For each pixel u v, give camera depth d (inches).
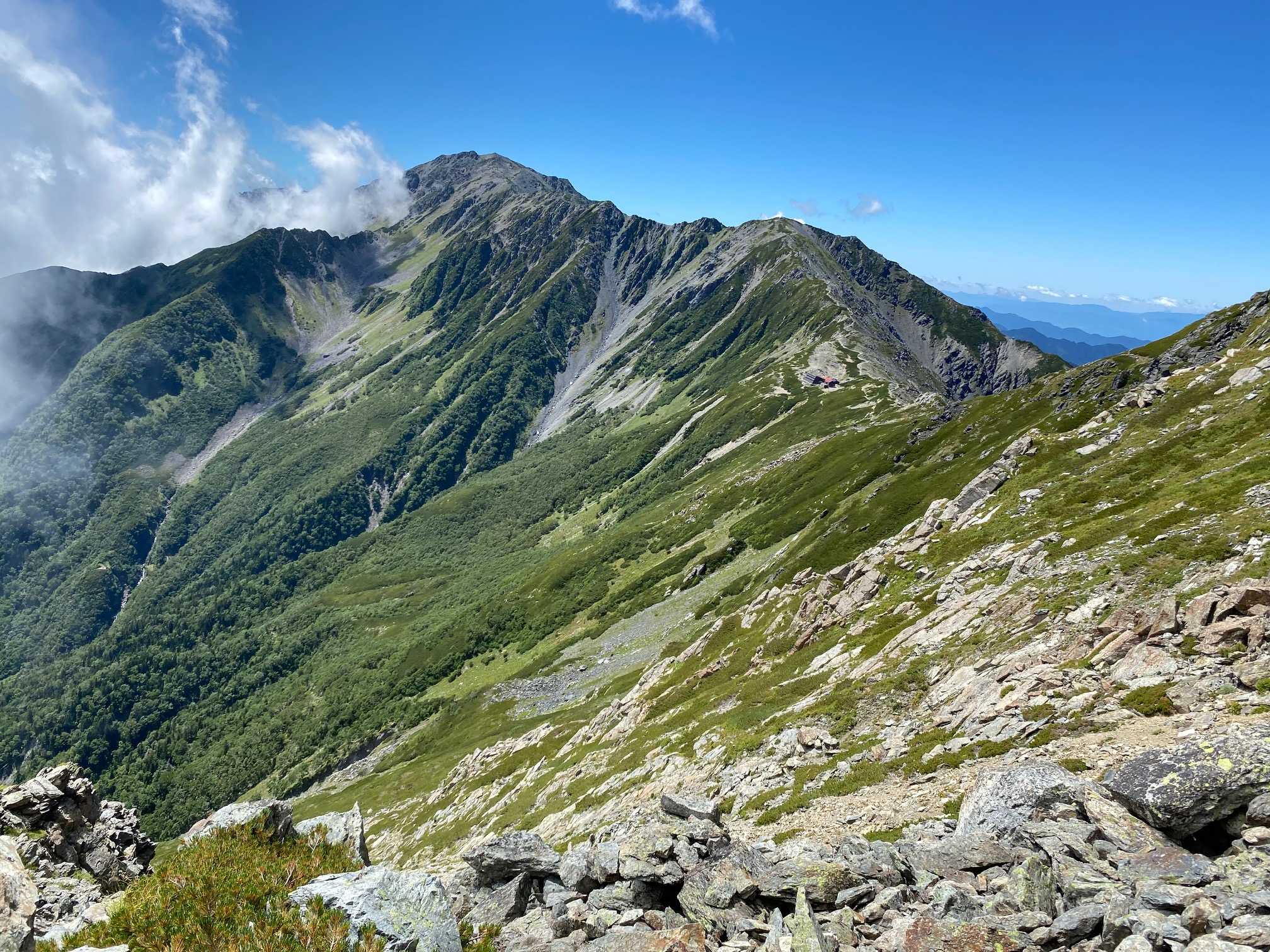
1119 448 2679.6
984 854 541.6
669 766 1930.4
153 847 938.1
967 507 2925.7
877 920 489.4
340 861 622.2
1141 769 531.2
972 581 2001.7
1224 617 998.4
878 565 2603.3
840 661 2050.9
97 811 893.2
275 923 468.8
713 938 502.0
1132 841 494.0
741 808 1309.1
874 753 1273.4
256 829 647.1
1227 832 473.7
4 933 505.4
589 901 581.6
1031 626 1471.5
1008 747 975.6
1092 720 918.4
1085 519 2090.3
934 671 1560.0
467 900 645.3
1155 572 1378.0
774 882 539.8
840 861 567.8
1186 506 1672.0
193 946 460.1
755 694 2196.1
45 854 808.3
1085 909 416.8
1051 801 593.0
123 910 501.0
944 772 1003.3
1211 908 373.1
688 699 2797.7
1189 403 2785.4
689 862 592.1
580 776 2655.0
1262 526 1342.3
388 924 472.4
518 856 644.7
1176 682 908.0
